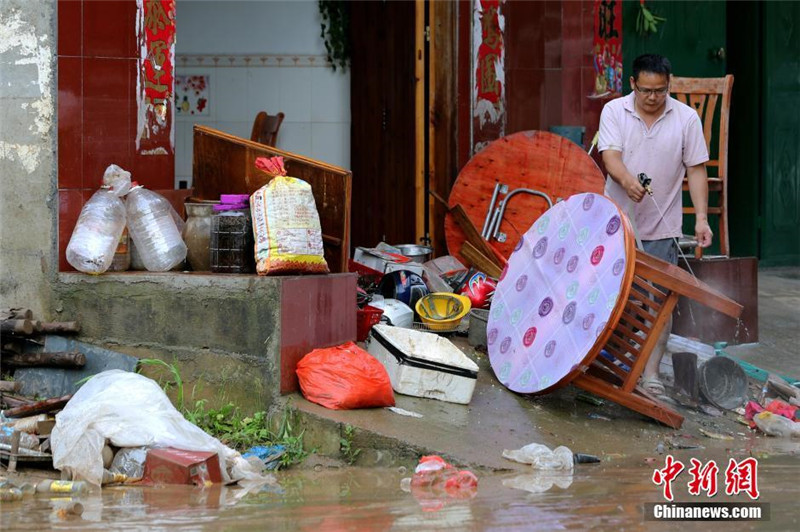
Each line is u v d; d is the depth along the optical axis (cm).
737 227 1958
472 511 738
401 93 1584
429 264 1377
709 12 1748
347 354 965
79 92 1076
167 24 1138
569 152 1412
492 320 1108
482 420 971
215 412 973
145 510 752
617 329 1044
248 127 1834
